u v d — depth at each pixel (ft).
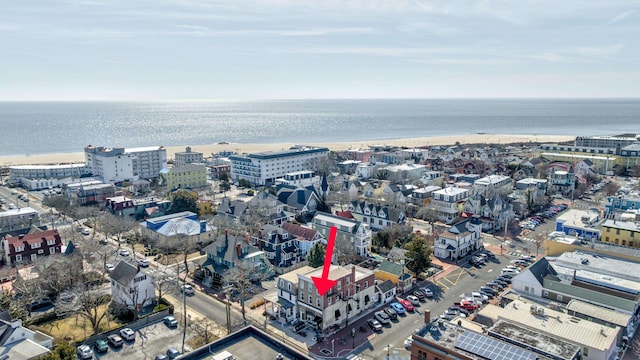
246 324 280.72
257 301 315.99
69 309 283.38
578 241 352.28
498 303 308.60
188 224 438.40
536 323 231.71
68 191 607.78
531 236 461.37
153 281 310.24
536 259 388.98
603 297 265.75
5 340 225.76
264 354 168.96
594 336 217.36
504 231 473.26
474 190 569.64
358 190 630.74
